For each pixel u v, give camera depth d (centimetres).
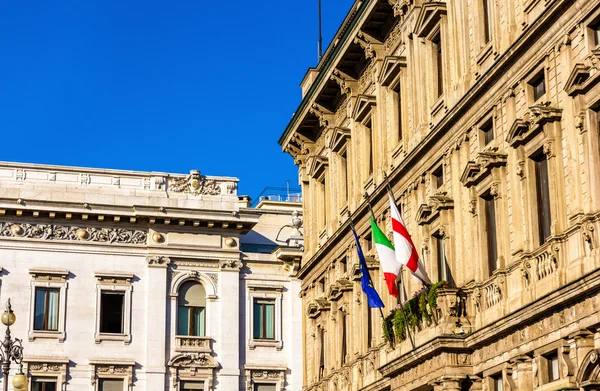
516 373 3434
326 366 5647
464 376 3766
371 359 4906
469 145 3953
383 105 4925
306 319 6144
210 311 7175
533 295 3378
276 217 7862
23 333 6781
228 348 7138
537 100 3466
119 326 6994
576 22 3212
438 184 4284
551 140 3303
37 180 7069
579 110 3161
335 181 5691
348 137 5475
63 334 6838
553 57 3347
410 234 4488
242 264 7344
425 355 3894
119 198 7150
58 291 6931
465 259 3938
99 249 7050
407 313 4175
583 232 3108
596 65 3084
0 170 7025
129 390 6862
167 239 7200
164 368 6956
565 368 3109
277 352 7281
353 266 5091
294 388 7238
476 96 3847
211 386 7031
